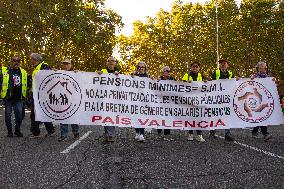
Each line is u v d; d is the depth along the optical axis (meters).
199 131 5.79
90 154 4.44
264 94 5.84
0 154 4.44
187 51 31.38
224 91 5.82
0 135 6.34
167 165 3.86
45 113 5.49
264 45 28.08
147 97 5.70
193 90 5.81
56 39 20.22
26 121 10.03
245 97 5.82
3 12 17.14
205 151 4.74
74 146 5.05
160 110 5.72
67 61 5.70
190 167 3.77
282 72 27.64
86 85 5.58
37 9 17.44
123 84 5.66
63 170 3.62
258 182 3.21
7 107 6.06
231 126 5.79
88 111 5.56
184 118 5.76
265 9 27.83
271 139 6.10
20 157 4.25
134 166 3.81
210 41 29.86
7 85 5.98
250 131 7.42
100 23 19.86
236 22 28.64
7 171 3.60
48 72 5.52
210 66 29.83
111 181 3.23
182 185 3.11
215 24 29.44
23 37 18.81
